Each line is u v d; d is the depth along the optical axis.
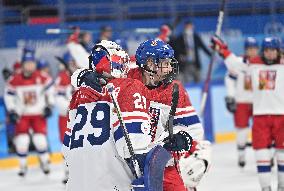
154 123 6.61
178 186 6.51
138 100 5.32
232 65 12.41
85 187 5.47
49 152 18.89
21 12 23.88
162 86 6.58
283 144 11.68
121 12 24.14
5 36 22.95
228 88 16.17
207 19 24.86
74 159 5.53
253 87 12.16
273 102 11.91
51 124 19.05
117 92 5.36
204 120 20.62
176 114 7.00
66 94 16.16
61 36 22.70
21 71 16.97
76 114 5.63
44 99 16.73
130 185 5.42
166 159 5.27
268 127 11.91
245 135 15.78
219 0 25.20
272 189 12.80
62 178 15.98
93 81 5.45
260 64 12.06
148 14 25.52
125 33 22.95
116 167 5.41
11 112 16.44
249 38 15.44
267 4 25.00
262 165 11.88
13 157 18.67
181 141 5.91
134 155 5.23
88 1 26.30
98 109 5.45
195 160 7.14
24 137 16.42
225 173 15.20
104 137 5.38
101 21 24.09
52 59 20.91
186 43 21.52
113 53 5.62
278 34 24.55
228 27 24.50
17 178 16.31
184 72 21.53
